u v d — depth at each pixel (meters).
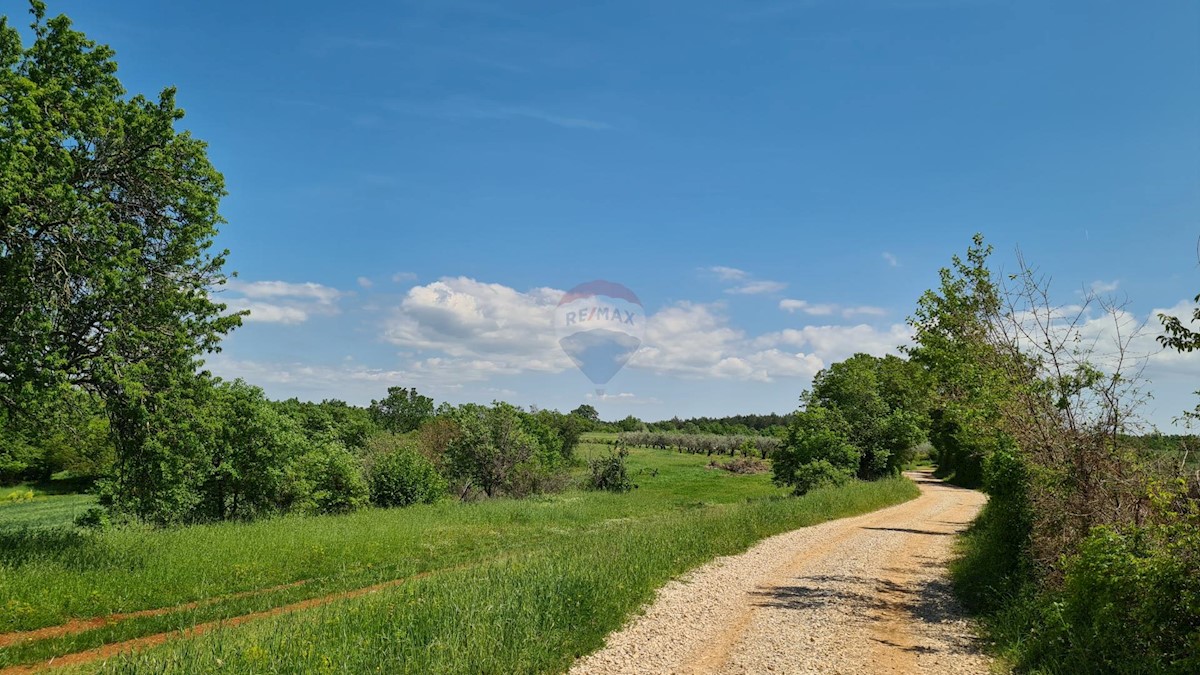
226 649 7.69
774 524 20.88
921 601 11.66
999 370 11.58
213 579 14.96
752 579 13.19
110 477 21.36
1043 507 10.96
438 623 8.32
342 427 48.72
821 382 47.06
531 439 42.28
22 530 16.62
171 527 21.70
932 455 84.44
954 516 26.92
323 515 27.05
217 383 18.28
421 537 20.92
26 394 14.46
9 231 14.09
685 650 8.48
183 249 17.05
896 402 46.72
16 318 14.19
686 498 41.34
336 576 15.91
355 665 6.89
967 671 7.75
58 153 14.34
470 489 40.81
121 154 16.30
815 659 8.20
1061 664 7.32
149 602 13.27
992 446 13.89
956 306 12.91
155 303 16.52
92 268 14.90
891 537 20.05
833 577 13.63
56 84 15.12
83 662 9.59
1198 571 6.27
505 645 7.78
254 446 26.66
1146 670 6.37
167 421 16.66
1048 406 10.73
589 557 13.01
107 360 15.88
